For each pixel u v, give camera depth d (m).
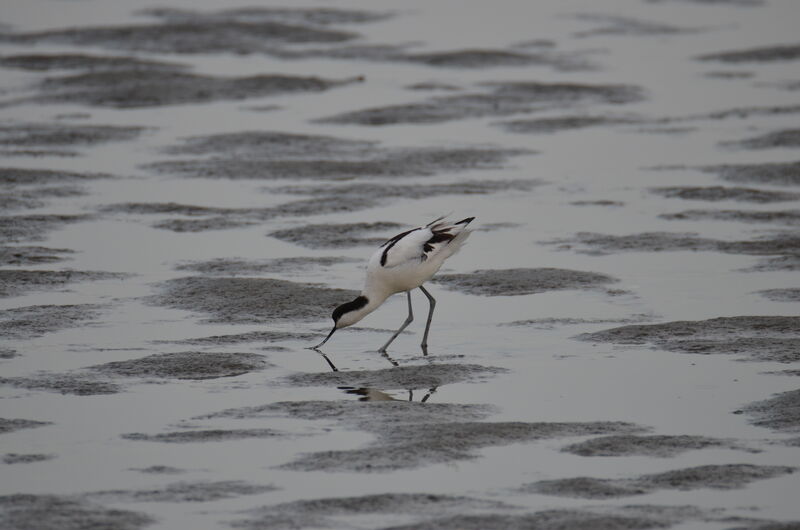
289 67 31.66
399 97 28.44
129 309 15.83
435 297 16.50
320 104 27.95
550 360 14.00
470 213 20.33
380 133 25.41
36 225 19.47
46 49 33.28
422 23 37.41
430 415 12.26
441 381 13.34
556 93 28.88
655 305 15.84
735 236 18.89
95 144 24.70
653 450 11.36
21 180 21.95
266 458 11.30
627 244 18.61
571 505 10.24
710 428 11.89
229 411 12.48
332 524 9.97
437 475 10.86
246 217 20.02
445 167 23.09
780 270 17.25
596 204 20.77
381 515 10.12
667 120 26.55
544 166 23.20
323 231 19.20
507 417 12.23
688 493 10.47
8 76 30.36
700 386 13.03
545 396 12.84
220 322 15.39
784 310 15.45
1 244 18.53
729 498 10.36
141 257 18.03
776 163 22.73
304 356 14.26
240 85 29.47
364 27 36.91
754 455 11.24
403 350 14.48
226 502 10.41
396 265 14.42
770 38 34.72
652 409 12.43
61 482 10.85
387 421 12.11
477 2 40.59
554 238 19.00
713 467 10.95
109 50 33.28
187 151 24.08
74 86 29.23
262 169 22.77
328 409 12.45
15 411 12.55
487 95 28.64
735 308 15.60
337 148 24.19
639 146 24.52
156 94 28.64
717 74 30.91
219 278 16.91
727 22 37.28
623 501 10.33
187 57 32.66
